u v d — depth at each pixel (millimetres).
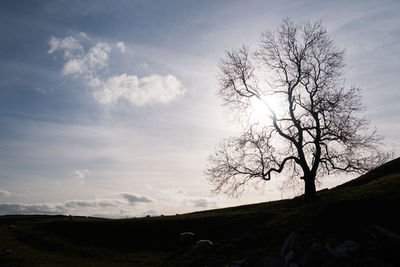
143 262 33281
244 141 44031
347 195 41031
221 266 23156
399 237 17484
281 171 44281
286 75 46250
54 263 33031
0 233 50750
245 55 48281
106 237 44688
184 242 38625
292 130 45688
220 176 44281
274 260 20078
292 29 46281
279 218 38656
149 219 51125
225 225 41531
